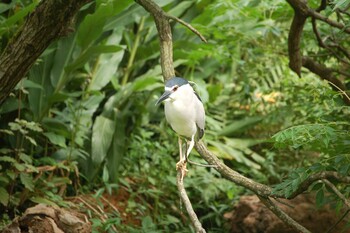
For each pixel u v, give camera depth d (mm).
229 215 11047
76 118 10867
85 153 10938
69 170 10430
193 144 6422
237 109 13977
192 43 12055
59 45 11023
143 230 9617
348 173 6145
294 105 11266
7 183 9703
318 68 9180
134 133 12539
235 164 13008
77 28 11023
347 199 6496
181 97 6066
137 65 12531
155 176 11867
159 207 11328
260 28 11102
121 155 11641
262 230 10219
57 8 6965
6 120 10859
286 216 6504
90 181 11344
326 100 7984
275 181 12719
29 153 10844
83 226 8117
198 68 13773
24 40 7277
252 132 13781
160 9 7277
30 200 9961
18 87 9789
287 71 12352
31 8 9016
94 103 11812
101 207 10312
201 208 11680
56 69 11039
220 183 11805
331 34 9391
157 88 11961
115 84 12211
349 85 9164
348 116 8469
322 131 6090
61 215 8102
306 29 9914
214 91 13789
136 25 13328
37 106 10812
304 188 6207
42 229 7809
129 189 11320
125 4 9891
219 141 13438
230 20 10688
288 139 6297
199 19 11773
